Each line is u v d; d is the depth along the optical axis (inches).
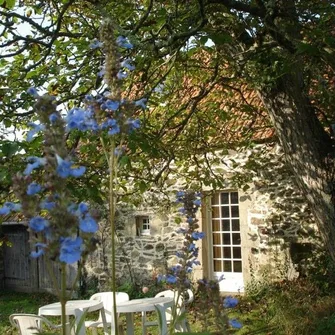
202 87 265.0
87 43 204.5
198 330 247.0
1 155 141.6
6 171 134.3
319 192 214.4
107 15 175.3
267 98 224.5
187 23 192.5
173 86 271.1
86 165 175.3
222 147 309.3
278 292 345.1
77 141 168.4
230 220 421.7
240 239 414.6
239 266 415.8
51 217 64.5
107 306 264.2
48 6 220.2
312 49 158.9
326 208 213.2
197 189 288.4
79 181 167.0
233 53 227.6
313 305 297.4
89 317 340.5
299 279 370.9
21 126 219.0
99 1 196.2
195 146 297.9
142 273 451.2
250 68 223.9
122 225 463.2
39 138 153.1
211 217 430.0
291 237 385.1
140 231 459.2
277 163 391.5
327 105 234.4
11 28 186.2
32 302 467.2
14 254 549.0
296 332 257.4
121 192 356.5
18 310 422.3
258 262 397.7
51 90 215.3
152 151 169.5
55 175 63.1
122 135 86.4
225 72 284.2
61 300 66.6
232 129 346.0
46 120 65.2
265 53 204.2
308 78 225.8
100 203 161.8
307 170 216.8
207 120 303.9
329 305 291.0
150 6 184.2
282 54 198.5
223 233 425.1
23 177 66.0
